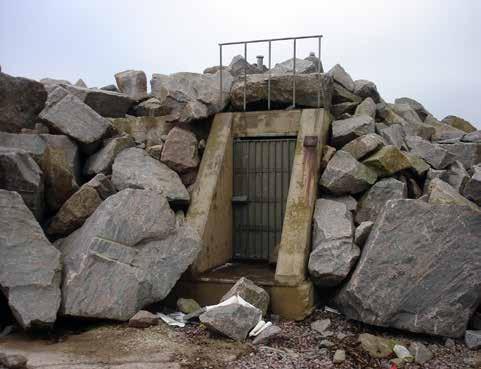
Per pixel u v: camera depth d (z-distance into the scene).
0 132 7.40
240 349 5.63
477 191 7.61
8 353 5.29
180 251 6.77
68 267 6.21
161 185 7.79
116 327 6.03
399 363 5.59
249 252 8.62
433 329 6.05
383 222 6.56
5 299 6.23
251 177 8.66
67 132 8.08
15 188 6.61
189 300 6.85
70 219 7.04
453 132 10.73
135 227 6.57
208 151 8.46
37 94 7.96
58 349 5.47
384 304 6.15
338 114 9.59
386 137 8.81
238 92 9.00
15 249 5.93
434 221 6.43
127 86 11.12
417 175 8.34
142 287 6.30
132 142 8.66
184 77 9.34
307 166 7.79
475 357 5.77
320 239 7.07
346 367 5.45
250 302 6.45
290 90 8.80
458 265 6.22
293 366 5.37
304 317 6.61
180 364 5.18
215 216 8.00
